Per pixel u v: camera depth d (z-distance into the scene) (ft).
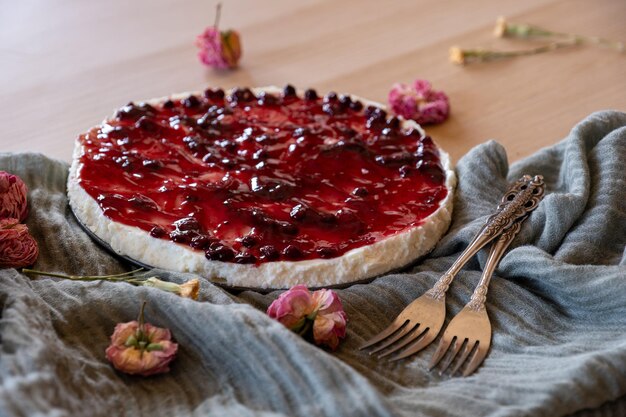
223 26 3.40
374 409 1.67
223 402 1.75
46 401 1.65
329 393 1.70
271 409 1.73
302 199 2.25
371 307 2.01
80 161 2.33
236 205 2.20
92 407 1.73
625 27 3.35
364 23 3.41
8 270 1.97
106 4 3.55
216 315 1.83
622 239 2.17
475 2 3.56
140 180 2.29
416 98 2.84
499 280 2.06
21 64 3.09
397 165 2.39
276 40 3.30
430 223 2.21
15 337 1.75
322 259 2.10
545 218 2.18
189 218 2.16
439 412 1.71
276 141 2.44
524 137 2.74
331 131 2.51
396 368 1.88
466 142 2.73
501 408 1.71
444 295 2.02
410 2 3.57
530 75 3.07
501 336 1.93
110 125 2.48
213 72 3.09
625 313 1.93
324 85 3.02
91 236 2.19
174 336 1.87
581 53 3.19
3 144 2.66
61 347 1.81
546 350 1.88
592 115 2.44
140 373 1.81
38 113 2.82
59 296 1.93
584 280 1.96
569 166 2.31
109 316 1.91
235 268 2.07
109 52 3.19
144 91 2.96
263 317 1.83
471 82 3.03
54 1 3.56
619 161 2.28
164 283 1.97
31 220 2.21
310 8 3.53
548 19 3.41
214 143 2.42
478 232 2.16
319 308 1.92
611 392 1.77
